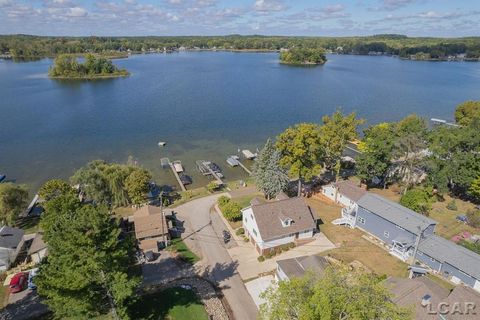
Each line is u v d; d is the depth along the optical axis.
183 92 155.00
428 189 55.38
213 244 45.78
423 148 57.53
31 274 38.59
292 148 54.41
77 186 61.56
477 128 60.78
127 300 31.02
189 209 55.81
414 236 41.66
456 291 31.64
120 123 109.75
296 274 34.56
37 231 50.06
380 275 38.50
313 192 61.31
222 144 93.44
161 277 38.84
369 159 57.81
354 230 48.81
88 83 173.12
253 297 36.16
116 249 27.77
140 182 55.72
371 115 121.06
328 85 175.38
